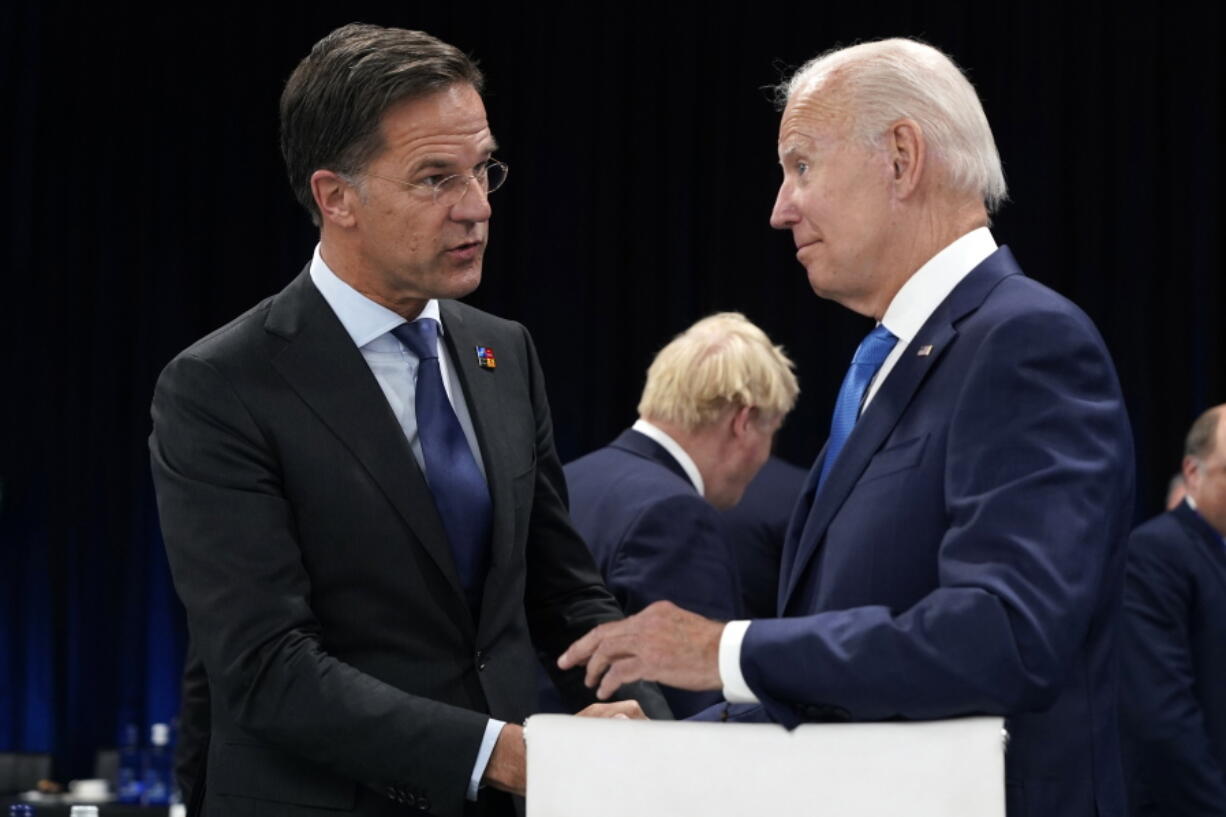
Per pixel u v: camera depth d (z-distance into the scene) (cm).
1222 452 1018
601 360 1902
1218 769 988
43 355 2006
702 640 398
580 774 377
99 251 1998
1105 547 388
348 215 478
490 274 1930
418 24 1931
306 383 474
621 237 1909
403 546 468
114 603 2003
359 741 441
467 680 474
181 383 472
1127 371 1744
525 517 504
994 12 1770
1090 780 410
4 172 2000
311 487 466
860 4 1819
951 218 447
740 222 1870
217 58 1978
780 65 1855
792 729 365
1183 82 1744
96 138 1997
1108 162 1755
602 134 1906
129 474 2000
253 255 1977
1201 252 1731
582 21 1912
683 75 1889
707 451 775
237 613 452
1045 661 372
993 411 398
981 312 426
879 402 436
